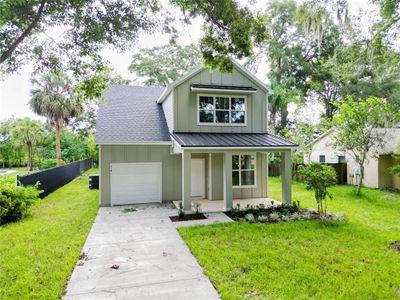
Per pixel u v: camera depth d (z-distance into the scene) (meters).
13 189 8.67
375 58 10.80
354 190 14.02
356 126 12.88
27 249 5.94
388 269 4.96
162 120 13.03
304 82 25.06
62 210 10.05
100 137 10.84
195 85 11.54
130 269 5.10
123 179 11.40
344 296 4.10
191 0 6.77
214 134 11.79
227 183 9.83
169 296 4.14
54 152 30.52
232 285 4.42
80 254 5.83
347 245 6.18
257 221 8.38
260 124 12.77
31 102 21.61
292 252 5.77
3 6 5.66
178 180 12.09
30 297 4.06
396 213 9.38
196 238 6.75
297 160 18.34
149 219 8.87
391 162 15.46
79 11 6.57
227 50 7.72
